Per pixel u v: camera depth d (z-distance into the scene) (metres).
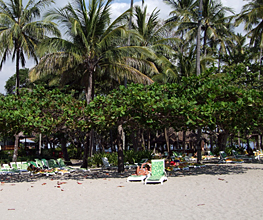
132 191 9.23
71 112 11.48
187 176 12.41
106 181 11.63
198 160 18.14
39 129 11.56
